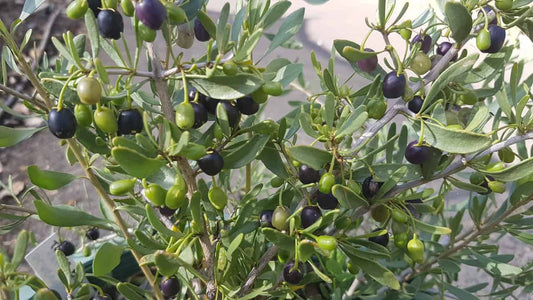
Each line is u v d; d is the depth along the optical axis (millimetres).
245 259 261
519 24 225
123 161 164
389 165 225
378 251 240
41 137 777
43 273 305
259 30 177
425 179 235
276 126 220
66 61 267
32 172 203
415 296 347
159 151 184
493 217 301
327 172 221
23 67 215
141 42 184
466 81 232
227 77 189
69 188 680
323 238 202
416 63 223
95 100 181
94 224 211
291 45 379
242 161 212
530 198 264
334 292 318
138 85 201
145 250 213
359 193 221
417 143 217
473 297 295
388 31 219
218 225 236
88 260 338
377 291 349
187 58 728
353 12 946
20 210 261
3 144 205
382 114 229
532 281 314
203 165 202
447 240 338
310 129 206
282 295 251
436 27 282
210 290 234
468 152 201
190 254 197
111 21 188
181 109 187
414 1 758
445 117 213
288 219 210
